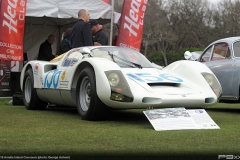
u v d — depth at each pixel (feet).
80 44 22.02
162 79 15.23
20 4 26.00
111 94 13.93
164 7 117.19
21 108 21.22
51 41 31.01
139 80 14.73
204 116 13.74
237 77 20.07
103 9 29.76
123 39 30.09
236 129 13.19
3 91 29.73
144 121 15.16
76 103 15.87
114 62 15.57
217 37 114.93
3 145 10.13
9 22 25.57
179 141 10.84
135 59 16.98
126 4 30.12
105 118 15.31
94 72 14.67
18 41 26.02
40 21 37.32
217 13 115.65
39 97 19.74
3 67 29.66
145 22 113.29
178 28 117.29
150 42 114.62
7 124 14.11
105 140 10.93
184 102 14.28
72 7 28.55
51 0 28.02
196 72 15.94
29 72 20.47
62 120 15.38
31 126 13.60
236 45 20.92
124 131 12.55
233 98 20.45
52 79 17.84
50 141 10.73
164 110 13.56
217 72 21.26
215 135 11.87
